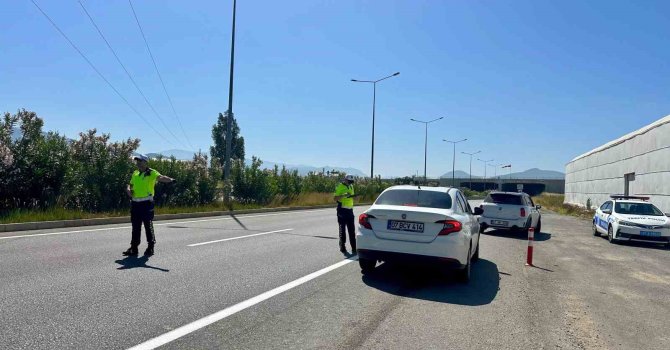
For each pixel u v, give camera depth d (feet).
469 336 15.23
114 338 13.53
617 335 16.17
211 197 69.87
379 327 15.75
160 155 65.31
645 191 76.95
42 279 20.27
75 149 51.60
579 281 25.93
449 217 22.40
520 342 14.87
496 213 51.75
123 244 30.83
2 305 16.30
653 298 22.30
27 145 44.09
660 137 70.08
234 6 72.64
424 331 15.52
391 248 22.75
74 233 35.91
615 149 97.66
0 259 24.49
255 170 82.43
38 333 13.66
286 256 29.32
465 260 22.82
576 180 143.33
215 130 216.13
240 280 21.81
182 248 30.66
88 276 21.17
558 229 62.80
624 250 41.86
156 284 20.22
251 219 57.52
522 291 22.52
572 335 15.90
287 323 15.74
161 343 13.32
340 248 31.91
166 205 60.23
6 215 39.24
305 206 90.38
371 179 138.10
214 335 14.21
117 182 50.96
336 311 17.47
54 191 46.29
